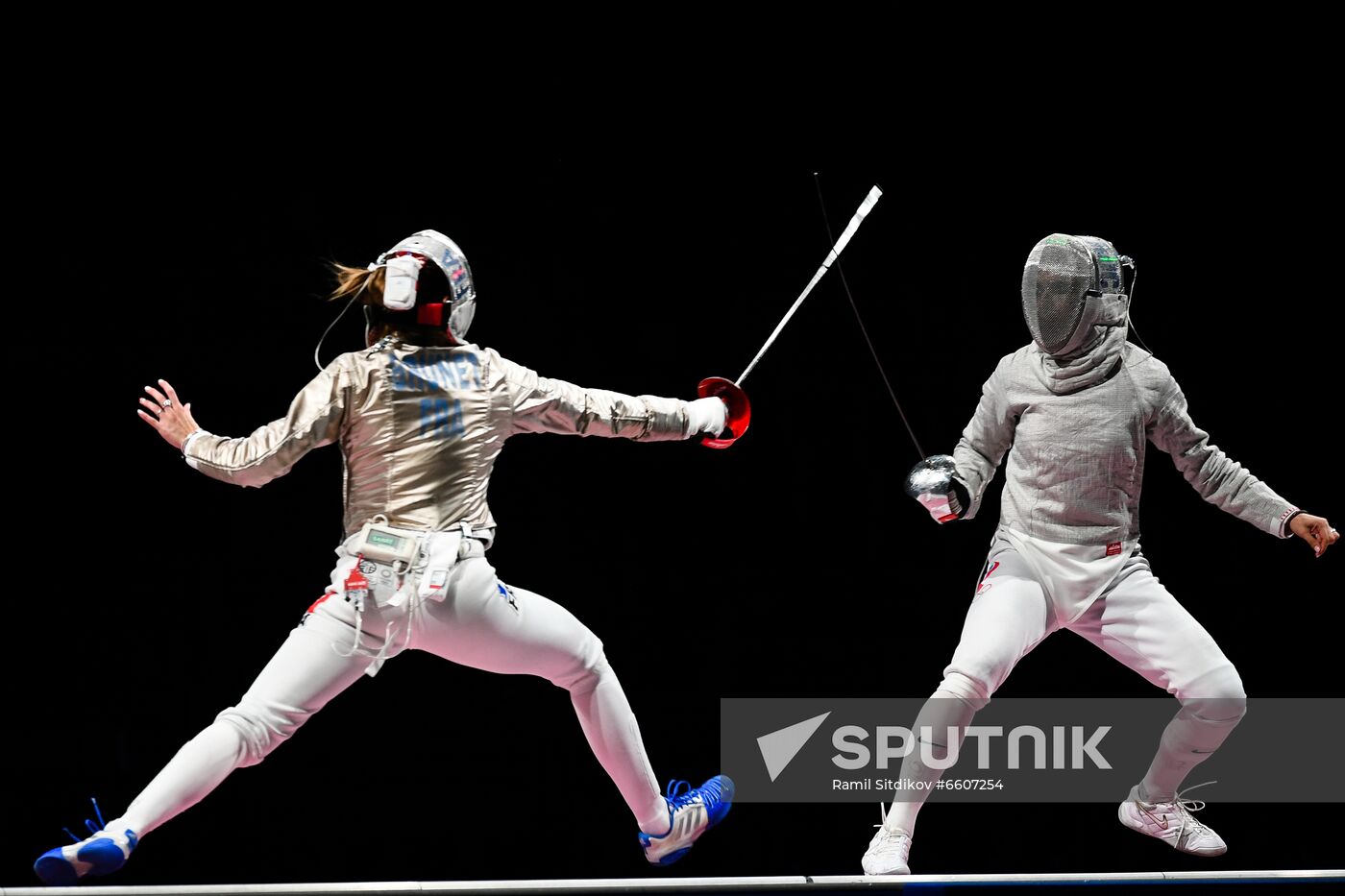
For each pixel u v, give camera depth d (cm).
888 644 761
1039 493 548
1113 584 545
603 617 761
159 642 688
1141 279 759
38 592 680
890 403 767
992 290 759
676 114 727
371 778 657
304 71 686
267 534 709
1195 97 738
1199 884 500
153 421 477
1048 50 736
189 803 444
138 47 665
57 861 420
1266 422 765
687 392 743
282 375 696
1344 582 769
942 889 486
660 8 718
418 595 457
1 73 651
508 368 488
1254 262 756
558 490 768
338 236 698
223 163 682
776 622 766
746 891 477
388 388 468
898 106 740
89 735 662
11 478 679
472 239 718
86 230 673
